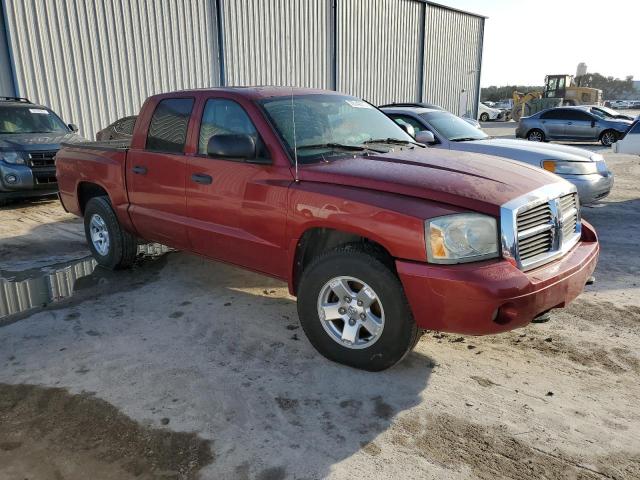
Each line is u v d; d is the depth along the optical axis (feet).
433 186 10.52
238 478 8.41
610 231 24.70
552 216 11.06
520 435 9.49
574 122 69.72
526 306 9.86
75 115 42.68
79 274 18.58
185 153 14.76
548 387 11.07
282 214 12.13
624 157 57.11
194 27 49.96
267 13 56.24
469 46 92.12
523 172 12.17
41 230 25.02
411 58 78.95
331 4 63.52
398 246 10.15
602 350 12.71
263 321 14.37
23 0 38.58
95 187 19.27
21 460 8.89
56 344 13.08
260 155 12.89
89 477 8.47
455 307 9.71
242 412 10.14
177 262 19.71
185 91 15.42
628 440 9.36
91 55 43.01
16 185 28.96
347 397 10.66
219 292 16.61
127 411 10.20
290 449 9.09
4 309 15.43
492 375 11.54
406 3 75.36
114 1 43.88
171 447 9.16
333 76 65.98
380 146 14.03
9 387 11.12
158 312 15.06
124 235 18.12
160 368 11.84
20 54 38.96
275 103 13.67
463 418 9.98
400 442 9.29
